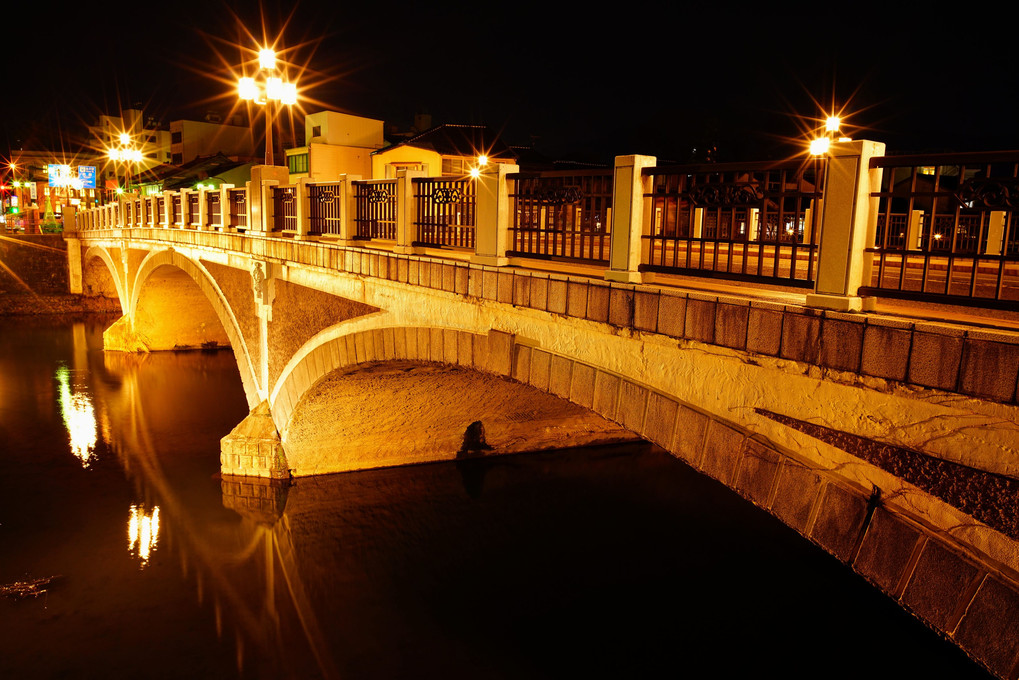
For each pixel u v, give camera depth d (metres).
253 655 9.25
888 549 3.74
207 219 17.42
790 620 10.50
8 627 9.73
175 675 8.81
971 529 3.39
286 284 12.88
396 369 11.12
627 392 5.43
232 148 53.16
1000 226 10.61
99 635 9.59
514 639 9.85
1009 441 3.25
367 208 9.88
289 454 14.58
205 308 28.09
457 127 34.28
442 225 8.07
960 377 3.44
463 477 15.32
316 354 11.52
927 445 3.57
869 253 4.11
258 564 11.62
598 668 9.26
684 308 4.92
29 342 29.75
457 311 7.57
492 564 11.84
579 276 5.85
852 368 3.91
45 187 58.00
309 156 34.78
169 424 18.59
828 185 4.12
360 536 12.70
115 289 39.12
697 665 9.35
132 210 25.50
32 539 12.24
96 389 22.11
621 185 5.51
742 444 4.53
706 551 12.53
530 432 16.61
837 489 3.98
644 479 15.66
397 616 10.30
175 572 11.30
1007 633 3.21
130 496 14.04
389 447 15.37
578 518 13.68
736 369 4.59
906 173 13.42
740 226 12.61
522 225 6.75
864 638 10.05
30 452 16.39
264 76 14.92
